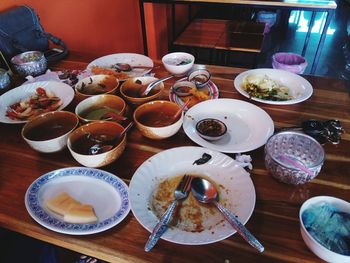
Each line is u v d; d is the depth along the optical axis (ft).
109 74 3.95
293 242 1.98
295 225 2.10
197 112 3.21
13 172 2.63
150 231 2.00
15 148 2.91
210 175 2.47
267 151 2.45
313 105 3.35
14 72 4.31
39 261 3.27
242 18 12.57
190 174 2.48
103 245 2.00
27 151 2.87
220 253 1.94
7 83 3.92
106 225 2.06
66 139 2.68
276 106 3.37
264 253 1.93
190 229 2.06
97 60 4.39
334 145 2.78
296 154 2.54
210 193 2.31
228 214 2.07
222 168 2.50
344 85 3.68
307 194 2.33
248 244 1.98
